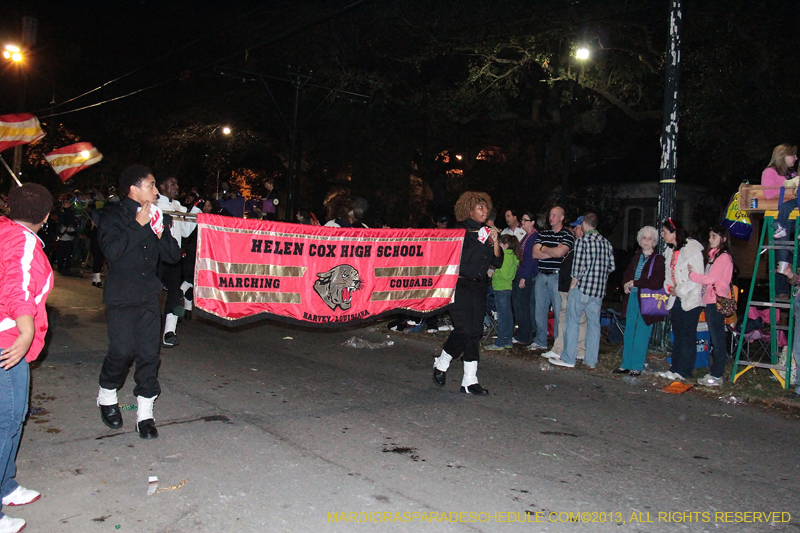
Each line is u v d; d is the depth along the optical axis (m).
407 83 21.80
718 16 11.55
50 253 19.44
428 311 6.71
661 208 8.88
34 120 6.71
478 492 4.30
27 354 3.55
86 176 27.73
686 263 7.46
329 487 4.27
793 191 7.09
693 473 4.85
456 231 6.77
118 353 4.89
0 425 3.44
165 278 8.18
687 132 12.72
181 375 7.01
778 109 10.94
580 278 8.14
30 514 3.75
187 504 3.93
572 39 17.59
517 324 9.63
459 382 7.34
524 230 10.05
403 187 24.05
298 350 8.75
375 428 5.54
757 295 11.39
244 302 5.65
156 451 4.76
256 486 4.23
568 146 18.78
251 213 13.80
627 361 7.98
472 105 20.06
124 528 3.62
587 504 4.21
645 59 17.06
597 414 6.30
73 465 4.46
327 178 26.48
